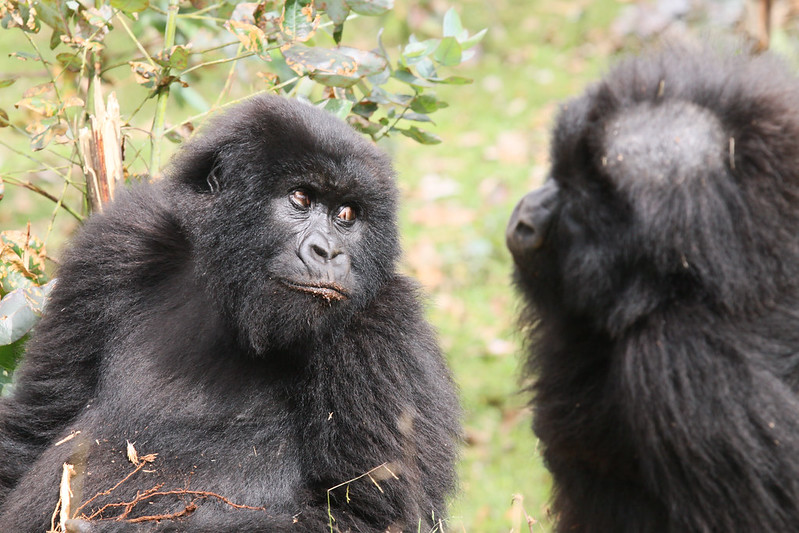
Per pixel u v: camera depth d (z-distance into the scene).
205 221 10.38
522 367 8.90
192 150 10.84
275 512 9.81
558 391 8.12
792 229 7.36
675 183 7.23
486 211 25.25
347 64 11.75
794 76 8.23
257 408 10.25
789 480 7.02
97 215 11.09
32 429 10.48
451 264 23.48
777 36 21.67
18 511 9.79
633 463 7.79
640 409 7.23
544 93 30.44
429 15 33.50
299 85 13.95
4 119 12.67
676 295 7.34
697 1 29.89
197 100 17.09
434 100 13.00
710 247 7.18
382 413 10.12
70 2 12.55
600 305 7.57
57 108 12.24
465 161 27.53
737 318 7.28
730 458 7.00
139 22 16.50
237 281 10.18
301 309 9.95
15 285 11.63
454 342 21.19
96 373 10.60
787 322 7.35
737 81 7.61
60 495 9.18
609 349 7.77
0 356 11.52
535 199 7.91
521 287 8.45
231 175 10.28
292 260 10.05
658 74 7.78
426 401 10.48
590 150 7.59
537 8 35.44
